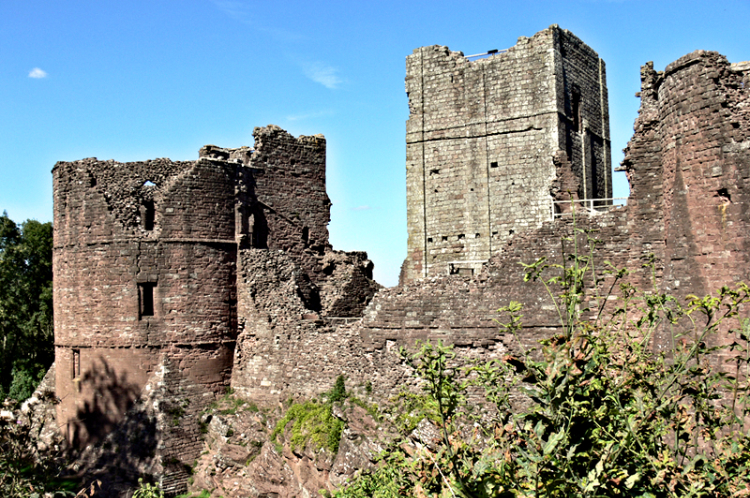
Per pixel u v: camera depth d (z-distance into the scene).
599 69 40.62
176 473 33.50
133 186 36.34
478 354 29.06
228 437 33.84
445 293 30.06
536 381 11.73
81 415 35.84
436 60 38.50
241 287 36.81
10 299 55.69
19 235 60.56
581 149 37.81
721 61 22.22
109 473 33.62
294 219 41.00
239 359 36.38
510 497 10.98
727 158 21.64
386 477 18.78
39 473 30.17
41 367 55.97
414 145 38.59
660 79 24.44
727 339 20.88
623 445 11.44
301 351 34.00
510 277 28.88
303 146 41.94
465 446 12.62
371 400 30.77
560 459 10.97
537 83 36.31
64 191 37.34
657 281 26.02
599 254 27.41
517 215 36.12
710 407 13.86
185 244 35.66
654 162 26.62
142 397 34.81
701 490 11.81
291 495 30.61
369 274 43.72
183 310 35.38
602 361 13.30
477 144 37.25
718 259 21.62
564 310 27.69
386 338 30.98
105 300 35.75
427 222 38.06
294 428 31.33
